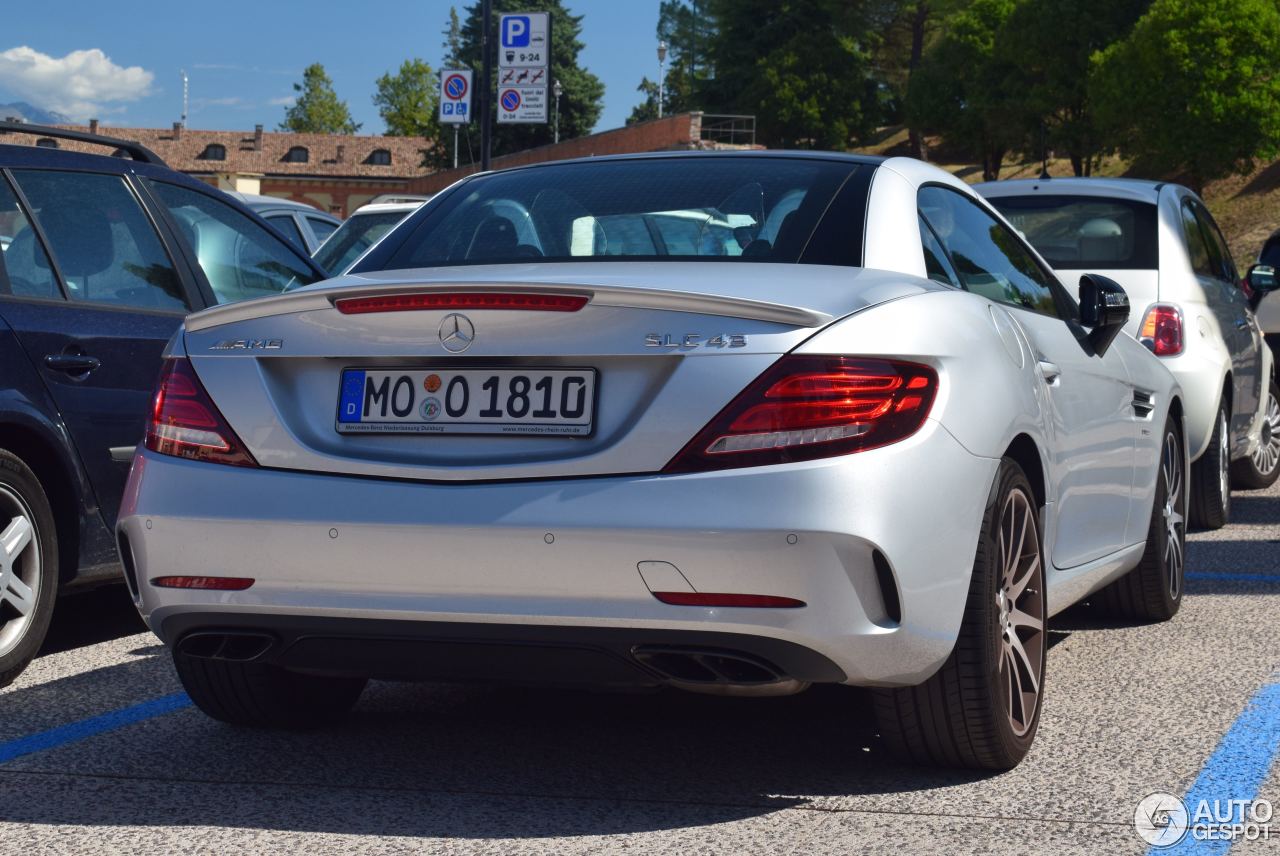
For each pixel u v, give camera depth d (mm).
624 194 3809
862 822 3109
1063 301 4641
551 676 3068
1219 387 7719
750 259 3455
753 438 2895
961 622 3189
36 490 4637
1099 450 4438
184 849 2941
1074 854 2898
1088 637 5238
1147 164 74125
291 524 3092
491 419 3053
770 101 89938
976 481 3188
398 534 3010
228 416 3229
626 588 2908
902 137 108250
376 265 3775
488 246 3727
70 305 4941
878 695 3350
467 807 3225
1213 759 3600
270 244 6035
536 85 36062
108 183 5328
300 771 3518
